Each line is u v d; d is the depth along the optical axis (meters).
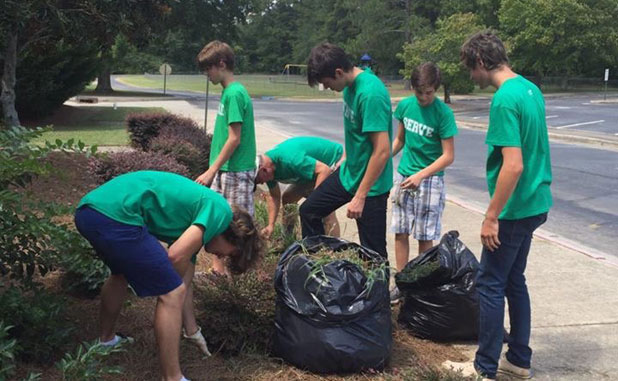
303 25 83.88
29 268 3.62
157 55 84.50
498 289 3.43
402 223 4.91
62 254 3.70
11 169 3.36
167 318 3.07
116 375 3.38
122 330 3.91
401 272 4.14
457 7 56.31
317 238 3.98
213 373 3.46
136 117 12.37
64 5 10.55
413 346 3.95
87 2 10.34
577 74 62.28
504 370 3.68
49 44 13.77
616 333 4.33
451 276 3.96
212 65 4.74
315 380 3.42
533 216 3.36
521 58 51.78
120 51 42.53
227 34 45.31
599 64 57.38
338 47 4.07
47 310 3.47
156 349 3.70
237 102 4.72
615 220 8.34
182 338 3.77
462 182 11.30
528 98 3.28
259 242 3.48
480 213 8.27
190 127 11.80
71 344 3.55
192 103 34.69
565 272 5.70
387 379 3.39
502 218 3.36
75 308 4.12
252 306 3.62
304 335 3.43
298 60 83.69
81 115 25.06
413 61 37.50
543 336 4.27
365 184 4.05
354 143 4.21
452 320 3.95
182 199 3.15
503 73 3.37
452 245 4.11
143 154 7.27
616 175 12.12
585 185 10.99
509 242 3.37
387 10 58.25
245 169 4.90
